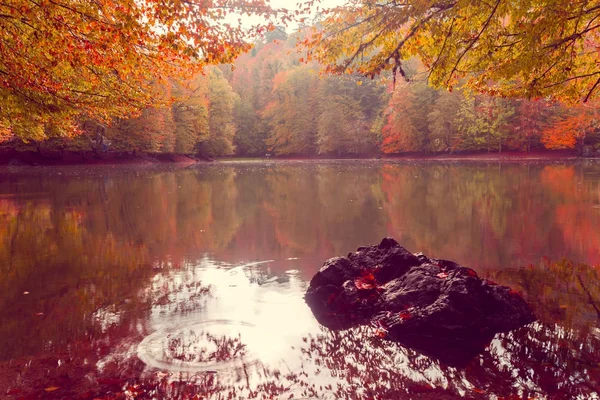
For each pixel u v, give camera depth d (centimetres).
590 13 696
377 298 499
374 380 345
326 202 1480
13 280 627
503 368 360
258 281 612
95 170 3562
